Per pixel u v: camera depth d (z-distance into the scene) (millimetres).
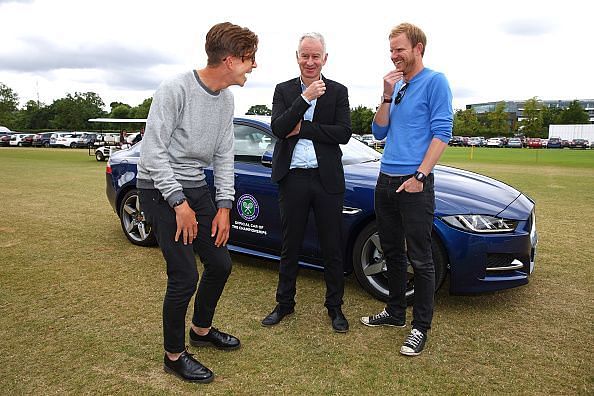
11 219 6059
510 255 3176
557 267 4332
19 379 2371
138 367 2504
